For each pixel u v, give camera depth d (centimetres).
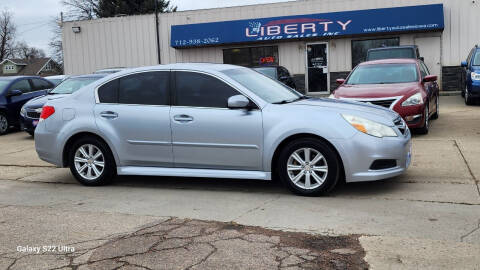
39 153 693
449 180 611
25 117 1169
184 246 419
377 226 455
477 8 1884
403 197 549
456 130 982
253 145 581
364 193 573
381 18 1936
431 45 1958
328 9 2022
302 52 2111
